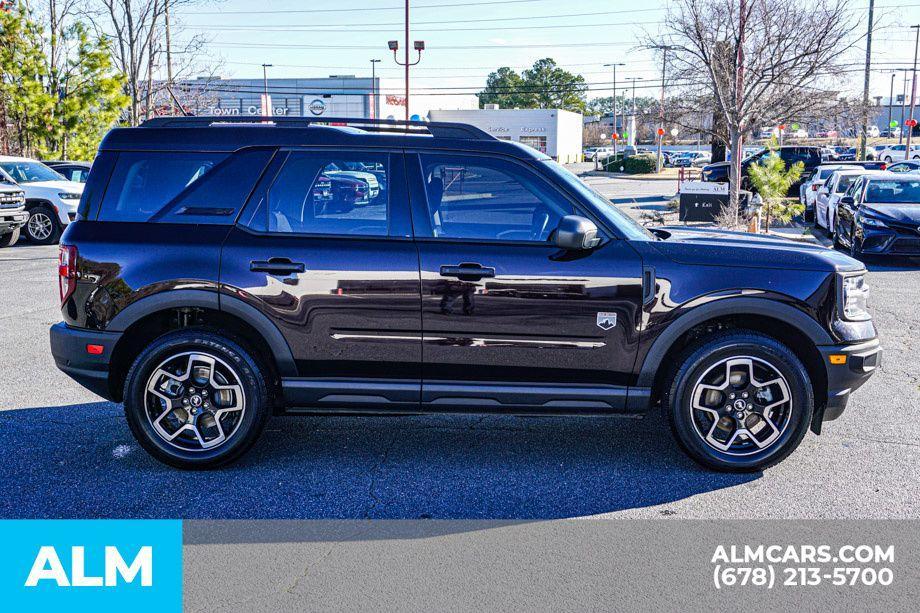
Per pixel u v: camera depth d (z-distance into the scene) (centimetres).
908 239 1351
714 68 1883
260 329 470
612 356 466
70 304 481
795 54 1820
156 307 471
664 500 440
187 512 424
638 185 4128
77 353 480
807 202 2230
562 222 445
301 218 479
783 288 461
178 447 479
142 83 2783
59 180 1923
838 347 467
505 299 462
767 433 475
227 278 469
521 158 477
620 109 14488
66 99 2672
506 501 439
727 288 461
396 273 464
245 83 6694
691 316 461
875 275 1299
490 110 6894
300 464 495
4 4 2652
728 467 474
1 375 699
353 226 476
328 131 485
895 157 5159
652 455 510
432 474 478
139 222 480
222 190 482
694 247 475
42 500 439
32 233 1811
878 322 931
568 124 7644
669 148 9969
